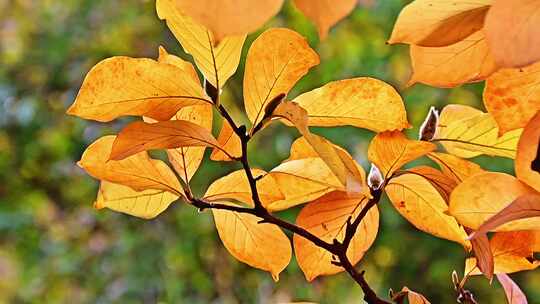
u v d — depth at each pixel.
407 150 0.86
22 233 3.71
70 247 3.60
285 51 0.82
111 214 3.52
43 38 3.77
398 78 3.17
